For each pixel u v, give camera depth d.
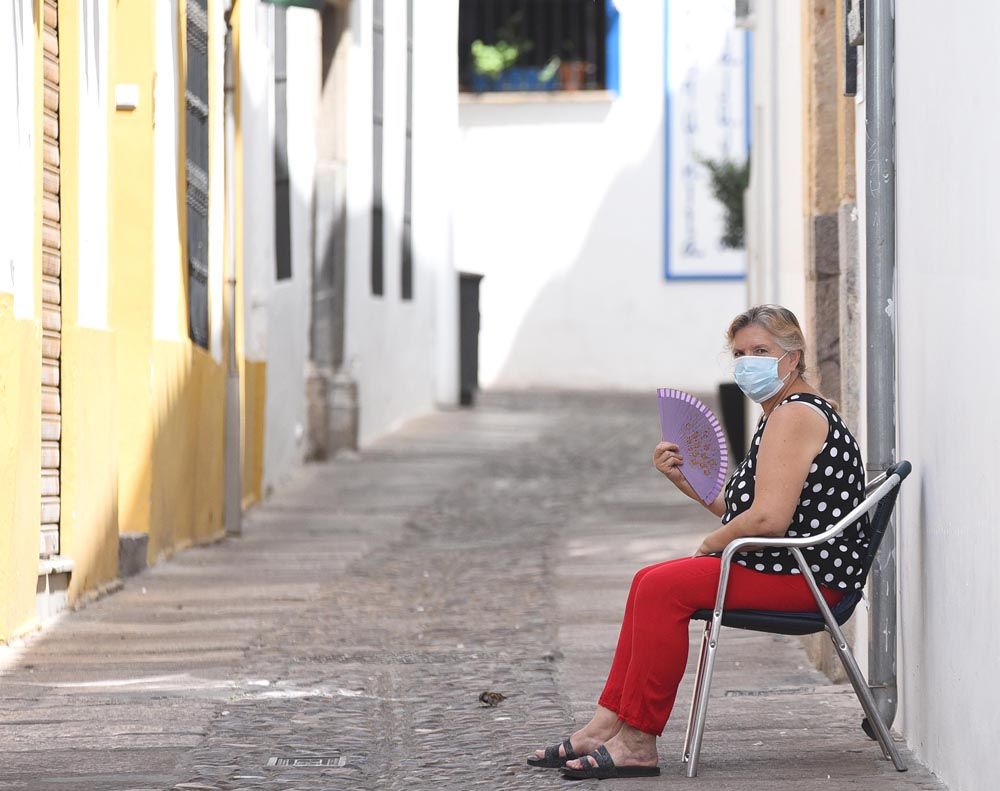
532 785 11.26
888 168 12.45
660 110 60.41
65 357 18.02
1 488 15.62
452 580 21.34
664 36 60.19
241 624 17.86
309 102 35.84
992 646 9.59
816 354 15.70
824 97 15.57
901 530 12.23
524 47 61.09
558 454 38.47
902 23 12.20
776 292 24.00
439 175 50.56
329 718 13.45
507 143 61.22
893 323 12.43
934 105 11.15
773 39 25.14
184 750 12.26
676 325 60.84
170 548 22.64
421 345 49.31
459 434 43.28
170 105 22.41
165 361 21.95
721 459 12.08
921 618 11.54
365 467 35.75
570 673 15.29
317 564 22.64
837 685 14.59
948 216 10.72
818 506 11.38
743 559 11.41
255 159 29.77
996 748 9.50
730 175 48.12
